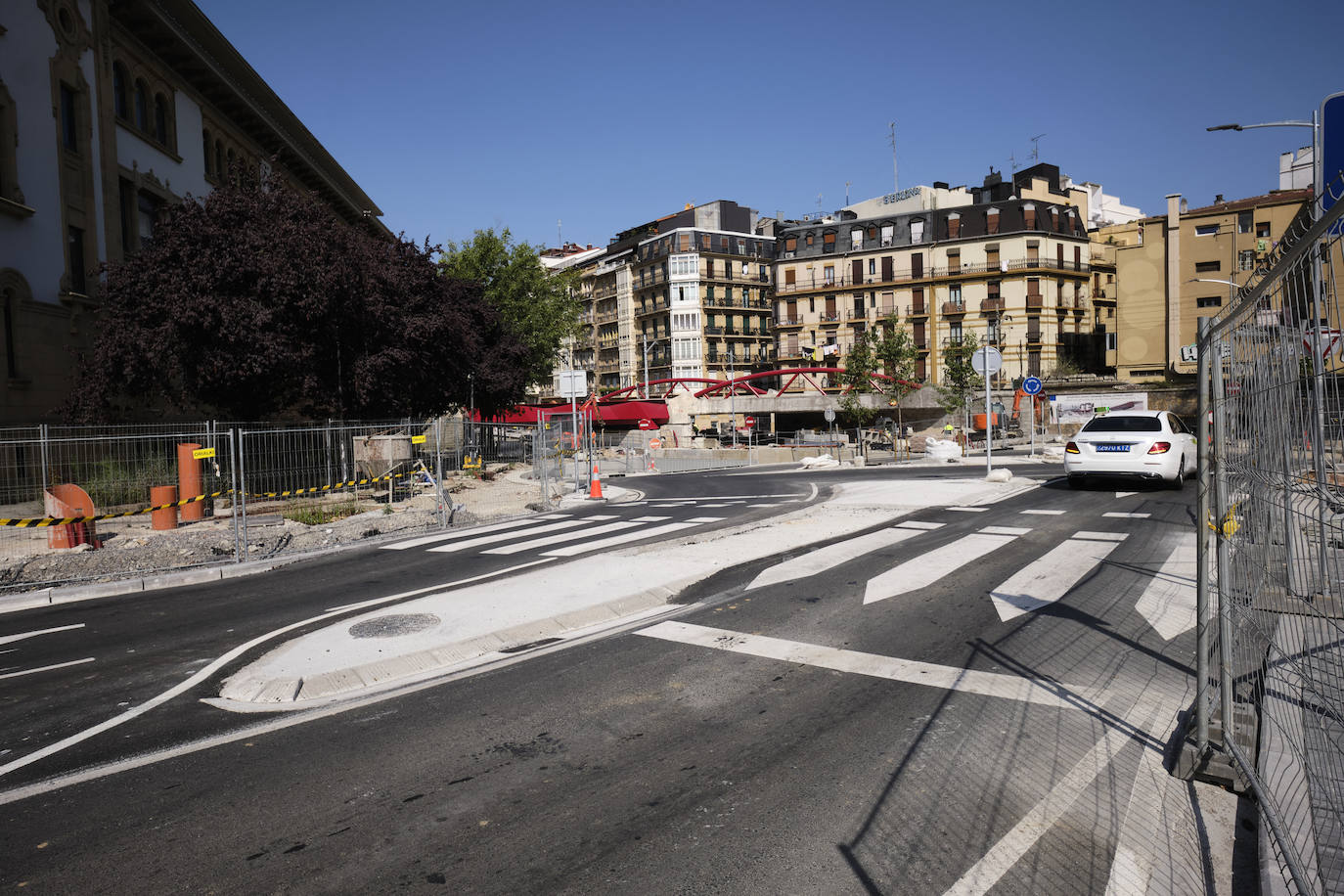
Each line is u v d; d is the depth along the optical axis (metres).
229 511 15.05
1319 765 2.54
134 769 4.16
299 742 4.40
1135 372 58.44
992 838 3.09
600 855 3.10
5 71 18.19
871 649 5.51
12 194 18.25
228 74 28.70
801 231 78.06
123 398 20.64
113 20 22.66
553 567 8.95
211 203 19.02
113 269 18.42
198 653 6.43
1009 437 45.44
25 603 8.81
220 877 3.05
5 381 17.92
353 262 19.36
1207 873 2.86
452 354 27.31
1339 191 2.28
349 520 13.47
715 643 5.84
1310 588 2.59
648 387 83.50
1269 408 2.96
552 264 111.62
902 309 72.56
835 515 11.78
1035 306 67.44
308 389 19.61
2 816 3.67
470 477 20.77
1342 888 2.40
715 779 3.69
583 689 5.01
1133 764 3.66
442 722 4.58
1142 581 7.06
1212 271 55.31
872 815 3.30
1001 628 5.84
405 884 2.96
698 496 18.22
